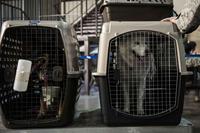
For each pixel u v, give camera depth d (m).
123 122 1.32
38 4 6.76
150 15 1.46
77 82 1.39
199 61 2.60
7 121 1.31
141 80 1.34
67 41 1.34
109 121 1.32
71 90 1.33
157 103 1.34
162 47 1.32
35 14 6.77
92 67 4.49
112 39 1.30
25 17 6.04
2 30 1.30
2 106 1.31
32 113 1.37
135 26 1.30
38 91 1.39
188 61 2.61
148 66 1.33
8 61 1.34
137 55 1.32
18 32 1.33
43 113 1.36
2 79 1.31
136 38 1.31
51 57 1.36
